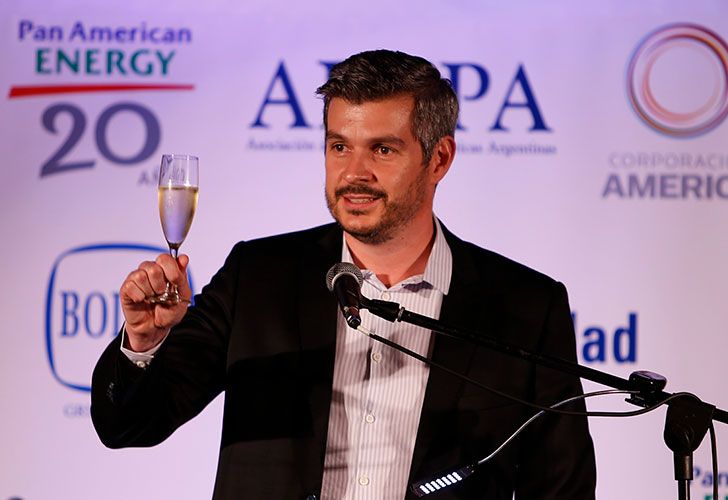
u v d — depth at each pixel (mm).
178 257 6746
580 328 13031
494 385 7836
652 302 13016
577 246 13062
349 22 13156
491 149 13117
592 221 13078
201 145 13070
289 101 13125
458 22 13125
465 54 13109
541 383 8000
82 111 13055
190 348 7832
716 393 12977
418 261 8219
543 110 13094
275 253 8289
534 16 13125
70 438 12945
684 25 13031
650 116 13055
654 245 13031
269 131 13117
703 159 13008
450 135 8117
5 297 12953
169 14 13125
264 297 8023
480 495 7648
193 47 13125
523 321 8086
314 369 7727
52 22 13055
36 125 13031
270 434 7637
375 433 7703
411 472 7570
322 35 13141
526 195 13094
